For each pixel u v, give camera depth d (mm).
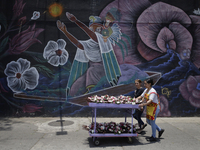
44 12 7168
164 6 7355
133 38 7324
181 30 7398
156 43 7348
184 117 7363
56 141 4719
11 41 7109
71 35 7191
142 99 4980
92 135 4520
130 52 7305
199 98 7391
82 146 4438
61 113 7141
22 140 4754
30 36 7137
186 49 7406
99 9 7246
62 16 7188
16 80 7090
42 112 7121
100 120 6773
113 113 7230
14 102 7090
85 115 7172
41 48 7137
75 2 7215
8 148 4230
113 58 7266
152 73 7328
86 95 7180
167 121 6789
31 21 7141
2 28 7094
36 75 7125
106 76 7223
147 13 7344
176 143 4680
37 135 5148
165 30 7363
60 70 7160
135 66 7312
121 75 7273
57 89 7137
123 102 4688
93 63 7207
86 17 7223
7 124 6211
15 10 7133
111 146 4484
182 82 7391
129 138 4691
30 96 7109
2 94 7082
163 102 7348
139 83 5430
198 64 7383
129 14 7320
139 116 5453
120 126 4867
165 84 7348
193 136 5203
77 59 7184
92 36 7227
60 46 7164
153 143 4688
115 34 7281
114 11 7285
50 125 6117
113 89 7219
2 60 7082
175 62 7379
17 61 7090
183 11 7398
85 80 7191
